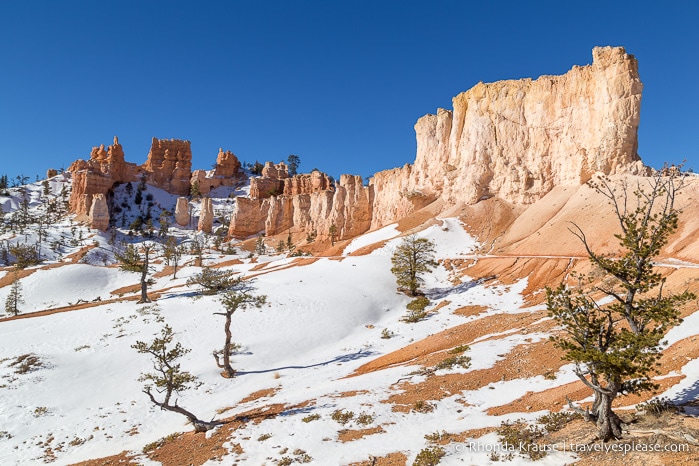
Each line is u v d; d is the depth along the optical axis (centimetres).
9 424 2933
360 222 13750
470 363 2838
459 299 5341
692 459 1181
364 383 2878
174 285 7819
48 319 5359
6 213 16188
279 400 2828
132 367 3831
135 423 2903
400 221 9981
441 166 10712
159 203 19225
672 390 1730
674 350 2128
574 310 1550
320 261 7688
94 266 9706
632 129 7081
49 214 16250
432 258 6962
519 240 7231
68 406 3203
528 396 2200
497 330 3734
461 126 10362
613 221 5850
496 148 9262
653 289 3506
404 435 1959
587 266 4947
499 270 5978
